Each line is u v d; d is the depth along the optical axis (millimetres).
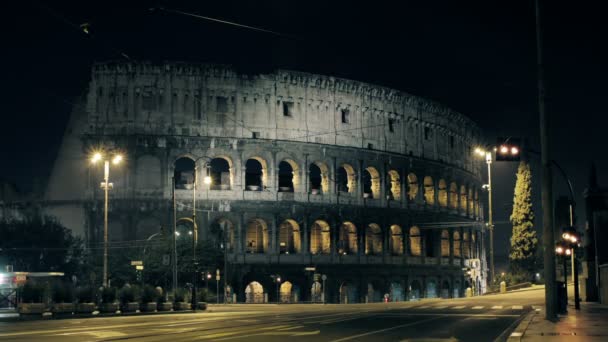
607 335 31062
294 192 113250
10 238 104000
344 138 119125
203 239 104500
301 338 31969
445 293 137500
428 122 134750
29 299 54406
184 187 106938
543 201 40250
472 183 150000
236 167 109375
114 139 105375
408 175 130750
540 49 40219
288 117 113562
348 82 119688
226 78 109500
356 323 43031
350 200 119500
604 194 76938
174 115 107062
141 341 30719
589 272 75750
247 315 57812
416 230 130750
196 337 32688
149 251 98938
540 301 76125
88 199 104312
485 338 32625
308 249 113812
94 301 60781
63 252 105312
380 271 122125
